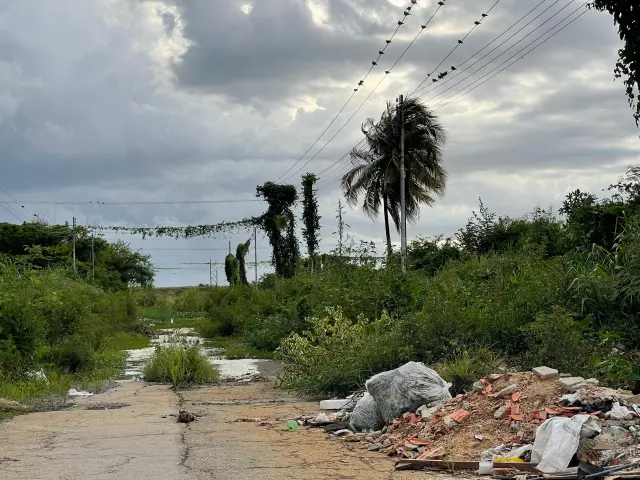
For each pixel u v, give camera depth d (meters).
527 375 9.68
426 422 9.55
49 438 10.20
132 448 9.27
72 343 21.41
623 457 7.15
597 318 13.79
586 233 21.22
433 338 14.43
